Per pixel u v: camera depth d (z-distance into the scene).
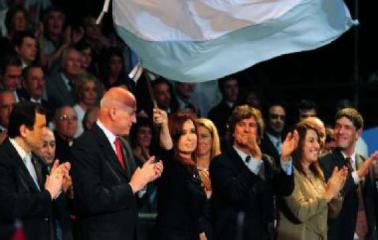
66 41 23.44
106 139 15.62
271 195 17.39
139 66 16.66
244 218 16.94
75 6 25.19
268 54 16.88
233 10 16.41
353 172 18.48
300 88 26.67
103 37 24.70
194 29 16.33
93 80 21.39
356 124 18.86
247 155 17.08
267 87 26.69
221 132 23.64
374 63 26.53
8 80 20.67
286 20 16.61
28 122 15.16
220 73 16.73
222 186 16.88
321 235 17.80
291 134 17.22
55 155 19.52
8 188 14.88
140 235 16.80
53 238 15.50
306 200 17.53
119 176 15.59
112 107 15.66
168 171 16.59
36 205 14.87
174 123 16.78
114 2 16.41
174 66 16.56
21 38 21.95
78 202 15.42
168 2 16.19
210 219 17.22
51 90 22.03
